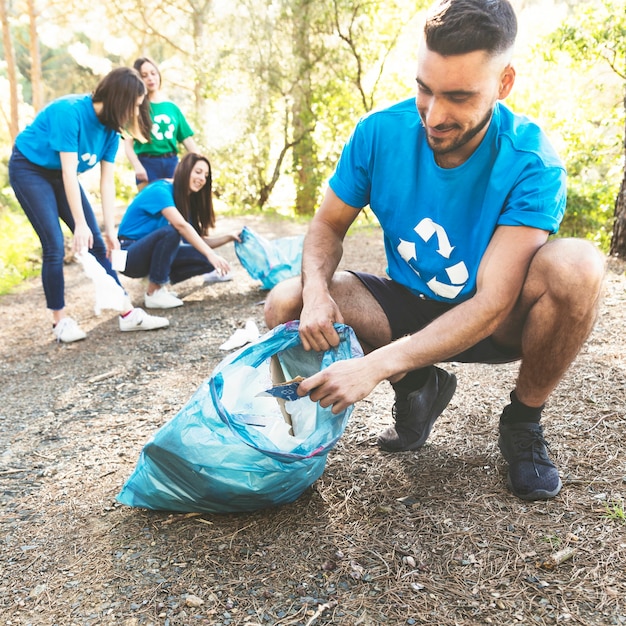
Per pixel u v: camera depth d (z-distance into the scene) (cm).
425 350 166
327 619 153
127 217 488
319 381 165
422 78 152
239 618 155
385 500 199
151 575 172
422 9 1105
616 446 219
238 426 174
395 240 197
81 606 163
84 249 391
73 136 379
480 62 146
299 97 1205
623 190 500
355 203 201
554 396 262
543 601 154
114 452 250
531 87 917
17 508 212
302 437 186
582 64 740
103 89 383
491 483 204
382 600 158
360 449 232
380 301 206
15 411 305
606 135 777
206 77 1250
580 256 167
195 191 484
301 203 1243
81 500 214
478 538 178
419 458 223
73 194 384
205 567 174
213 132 1281
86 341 417
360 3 1091
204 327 426
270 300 204
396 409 223
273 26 1195
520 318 186
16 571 179
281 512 196
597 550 169
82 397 317
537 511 187
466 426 244
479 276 172
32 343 422
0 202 1114
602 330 337
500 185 171
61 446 261
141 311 431
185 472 185
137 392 319
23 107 1970
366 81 1216
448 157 176
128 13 1998
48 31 1953
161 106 626
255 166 1296
